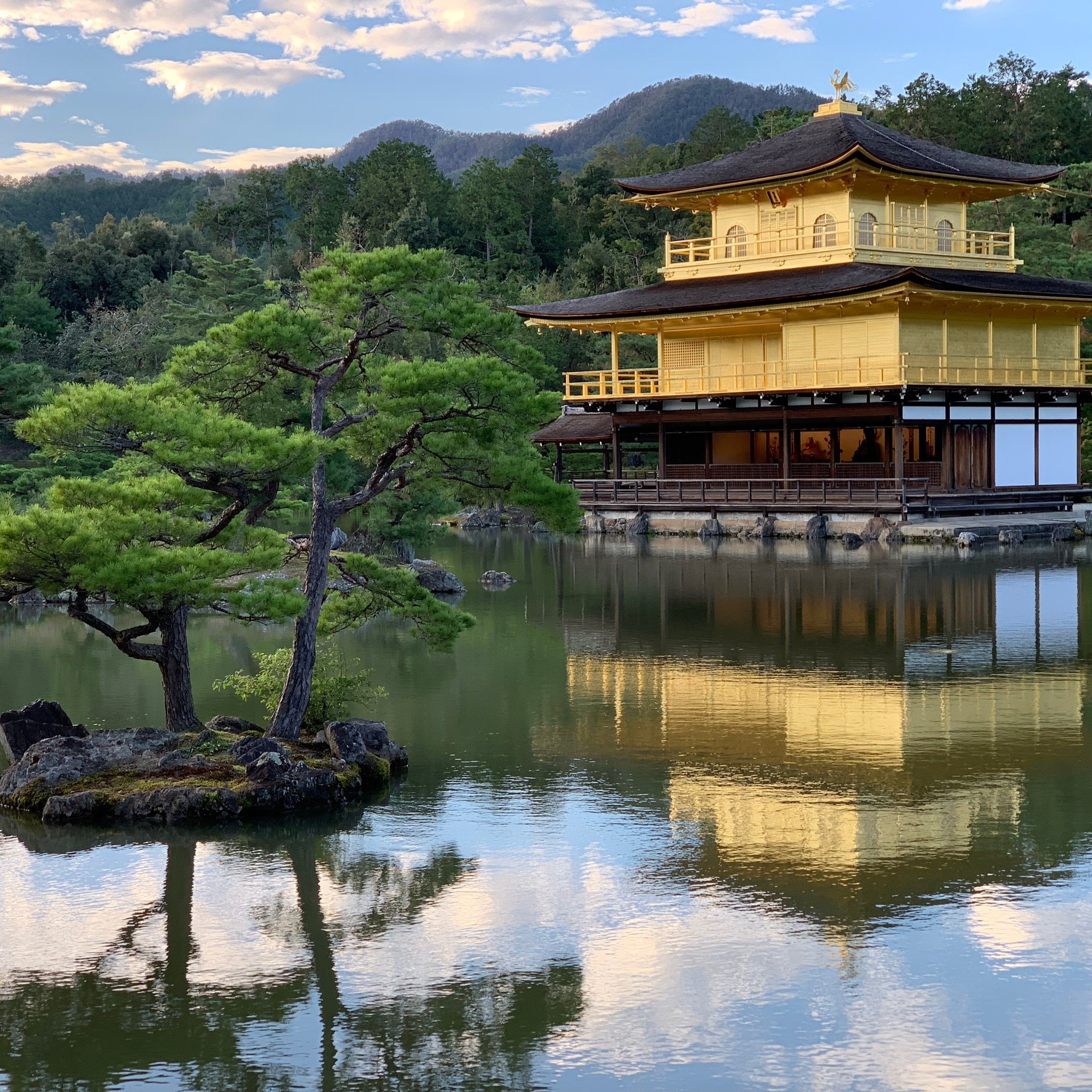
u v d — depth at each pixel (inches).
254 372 1005.2
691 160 6806.1
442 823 882.1
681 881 769.6
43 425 892.6
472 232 6368.1
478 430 991.0
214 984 660.7
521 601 1904.5
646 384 3508.9
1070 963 657.6
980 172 2997.0
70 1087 570.3
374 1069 581.6
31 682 1336.1
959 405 2768.2
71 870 805.9
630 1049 589.6
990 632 1547.7
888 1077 562.3
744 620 1680.6
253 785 901.8
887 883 760.3
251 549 983.0
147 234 6136.8
